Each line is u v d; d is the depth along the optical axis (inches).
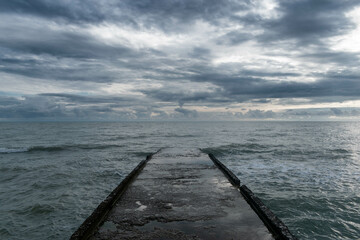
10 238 205.2
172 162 307.7
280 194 302.5
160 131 2204.7
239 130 2331.4
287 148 801.6
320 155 645.3
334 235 203.0
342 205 265.9
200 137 1396.4
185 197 159.2
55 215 251.3
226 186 187.6
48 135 1573.6
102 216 125.2
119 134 1724.9
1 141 1107.3
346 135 1561.3
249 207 139.8
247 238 101.7
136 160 593.3
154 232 107.0
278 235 101.6
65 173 437.4
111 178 406.0
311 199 283.7
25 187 347.9
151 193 168.6
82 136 1481.3
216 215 127.4
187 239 100.3
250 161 556.4
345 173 423.5
